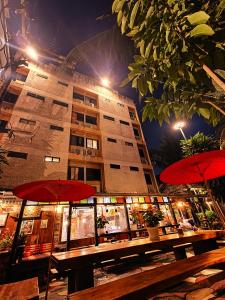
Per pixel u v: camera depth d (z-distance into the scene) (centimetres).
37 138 1448
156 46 215
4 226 976
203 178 309
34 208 1087
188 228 1233
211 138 1265
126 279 269
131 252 462
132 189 1725
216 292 395
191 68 217
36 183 354
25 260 704
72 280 488
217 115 287
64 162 1476
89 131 1839
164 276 267
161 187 2127
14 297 232
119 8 214
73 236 1146
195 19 167
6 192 1010
